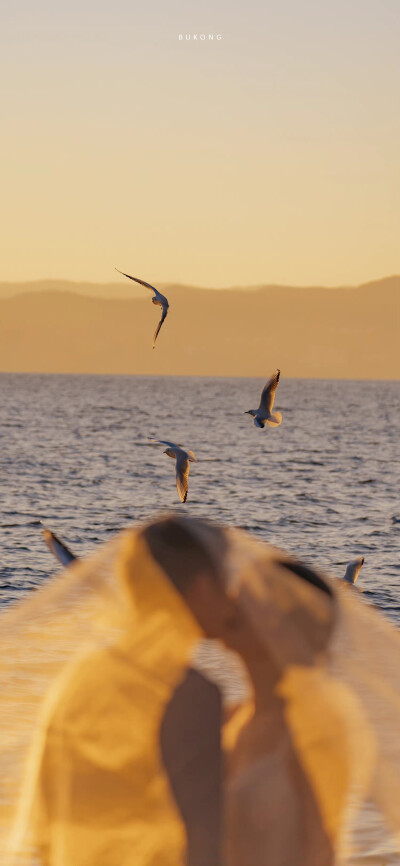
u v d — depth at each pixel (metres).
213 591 3.27
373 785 3.36
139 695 3.24
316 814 3.28
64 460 73.88
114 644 3.30
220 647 3.32
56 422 134.12
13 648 3.32
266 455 85.06
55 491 52.66
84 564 3.44
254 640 3.29
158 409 187.75
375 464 78.38
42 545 32.34
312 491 56.06
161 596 3.28
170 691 3.24
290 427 138.75
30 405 195.50
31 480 58.25
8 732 3.27
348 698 3.35
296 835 3.26
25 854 3.27
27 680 3.28
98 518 41.72
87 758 3.23
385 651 3.40
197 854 3.22
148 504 47.75
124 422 138.00
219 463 74.25
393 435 127.62
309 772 3.28
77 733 3.23
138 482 58.72
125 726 3.23
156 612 3.30
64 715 3.23
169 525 3.35
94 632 3.33
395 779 3.33
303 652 3.30
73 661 3.30
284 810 3.25
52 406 193.00
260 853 3.24
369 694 3.36
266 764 3.26
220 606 3.27
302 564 3.52
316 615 3.35
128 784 3.22
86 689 3.24
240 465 73.06
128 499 49.72
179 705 3.23
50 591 3.46
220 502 49.22
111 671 3.26
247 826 3.24
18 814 3.28
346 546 34.91
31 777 3.27
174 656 3.29
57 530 37.44
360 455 89.19
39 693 3.28
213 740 3.26
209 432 119.44
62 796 3.23
